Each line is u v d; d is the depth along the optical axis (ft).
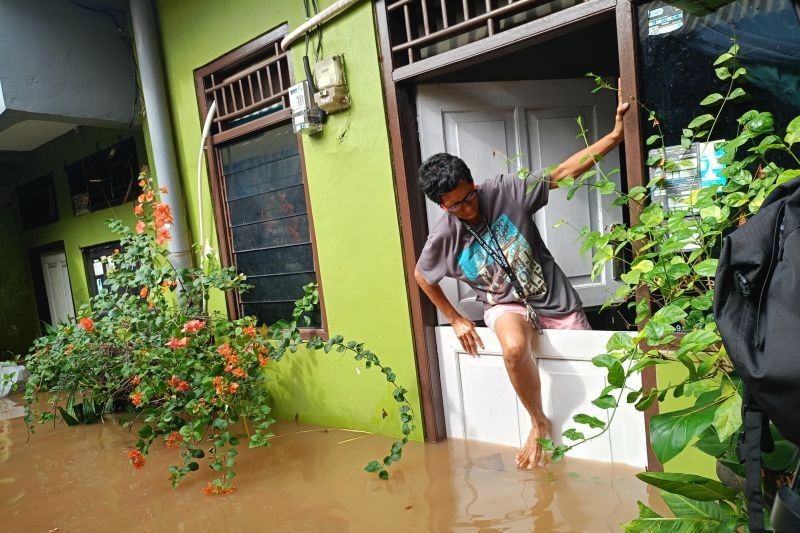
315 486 8.39
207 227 13.00
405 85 9.01
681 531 4.37
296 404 11.71
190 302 12.28
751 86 5.98
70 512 8.36
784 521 3.37
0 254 23.77
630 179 6.78
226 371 9.99
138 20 12.70
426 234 9.39
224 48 11.69
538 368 8.39
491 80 9.64
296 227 11.41
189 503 8.28
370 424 10.39
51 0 12.96
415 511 7.25
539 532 6.36
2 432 13.02
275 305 12.23
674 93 6.44
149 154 14.51
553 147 9.73
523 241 8.06
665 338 4.79
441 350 9.51
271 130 11.48
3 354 23.98
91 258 19.85
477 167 9.32
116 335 11.93
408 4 8.56
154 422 10.92
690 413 4.47
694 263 6.07
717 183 6.23
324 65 9.50
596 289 9.77
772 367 3.30
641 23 6.56
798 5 5.19
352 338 10.39
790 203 3.67
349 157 9.78
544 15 7.87
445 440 9.55
